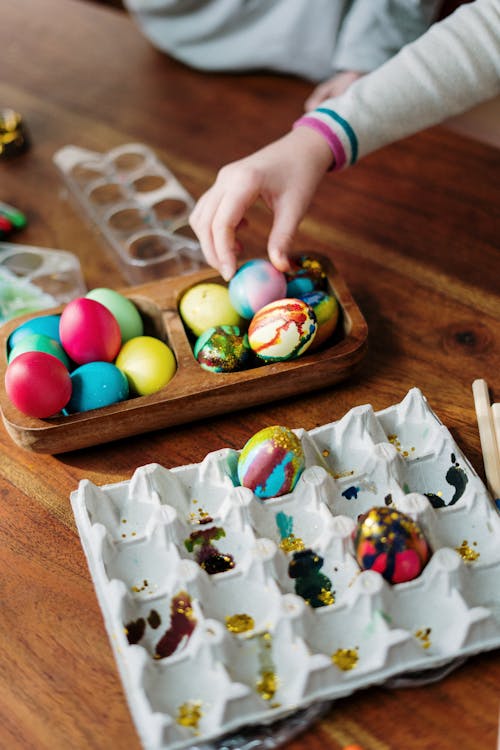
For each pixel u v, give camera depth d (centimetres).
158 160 143
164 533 99
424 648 93
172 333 113
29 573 101
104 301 113
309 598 96
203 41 157
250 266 112
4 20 171
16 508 106
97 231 134
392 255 126
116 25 168
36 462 110
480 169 135
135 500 103
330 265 116
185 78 156
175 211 135
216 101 152
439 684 92
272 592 96
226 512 100
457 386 112
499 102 156
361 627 94
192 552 100
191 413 109
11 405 107
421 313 119
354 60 150
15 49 166
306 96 151
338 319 113
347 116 121
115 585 95
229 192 115
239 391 108
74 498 104
